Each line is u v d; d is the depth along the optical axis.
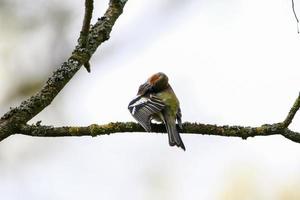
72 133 8.24
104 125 8.53
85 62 8.50
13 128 7.83
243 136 8.77
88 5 8.20
